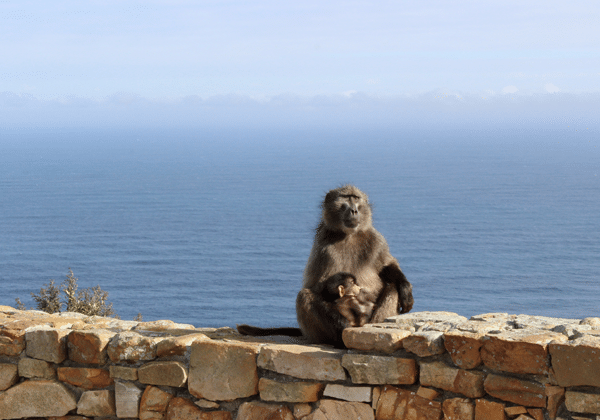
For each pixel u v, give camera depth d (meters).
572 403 4.47
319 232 7.61
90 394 6.12
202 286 147.25
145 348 5.96
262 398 5.56
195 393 5.78
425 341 5.04
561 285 148.25
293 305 130.38
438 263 174.38
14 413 6.34
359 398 5.26
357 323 6.82
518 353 4.69
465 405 4.90
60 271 161.62
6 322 6.68
